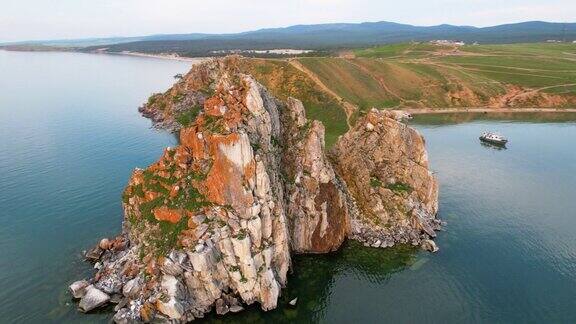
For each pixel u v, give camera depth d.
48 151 124.56
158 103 185.12
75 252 69.19
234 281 56.97
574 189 104.31
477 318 57.06
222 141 57.62
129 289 56.78
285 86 170.38
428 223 80.44
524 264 69.88
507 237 78.69
